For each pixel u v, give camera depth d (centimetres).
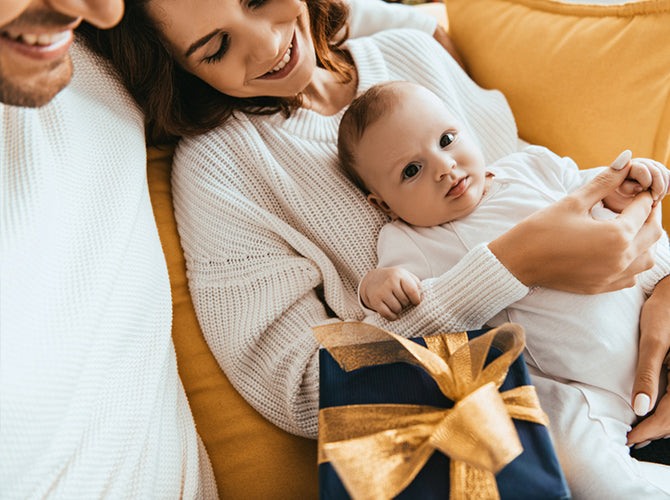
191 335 86
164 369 72
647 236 74
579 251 69
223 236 86
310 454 80
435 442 51
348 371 63
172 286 89
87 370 56
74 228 61
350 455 51
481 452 49
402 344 59
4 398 46
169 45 80
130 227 70
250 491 77
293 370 79
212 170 89
